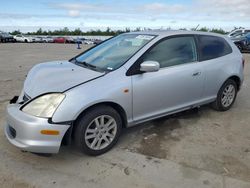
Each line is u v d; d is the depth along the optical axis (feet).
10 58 46.55
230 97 17.39
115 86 11.37
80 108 10.41
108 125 11.69
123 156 11.64
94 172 10.46
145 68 11.73
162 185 9.79
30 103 10.47
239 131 14.43
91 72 11.90
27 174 10.23
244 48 60.54
